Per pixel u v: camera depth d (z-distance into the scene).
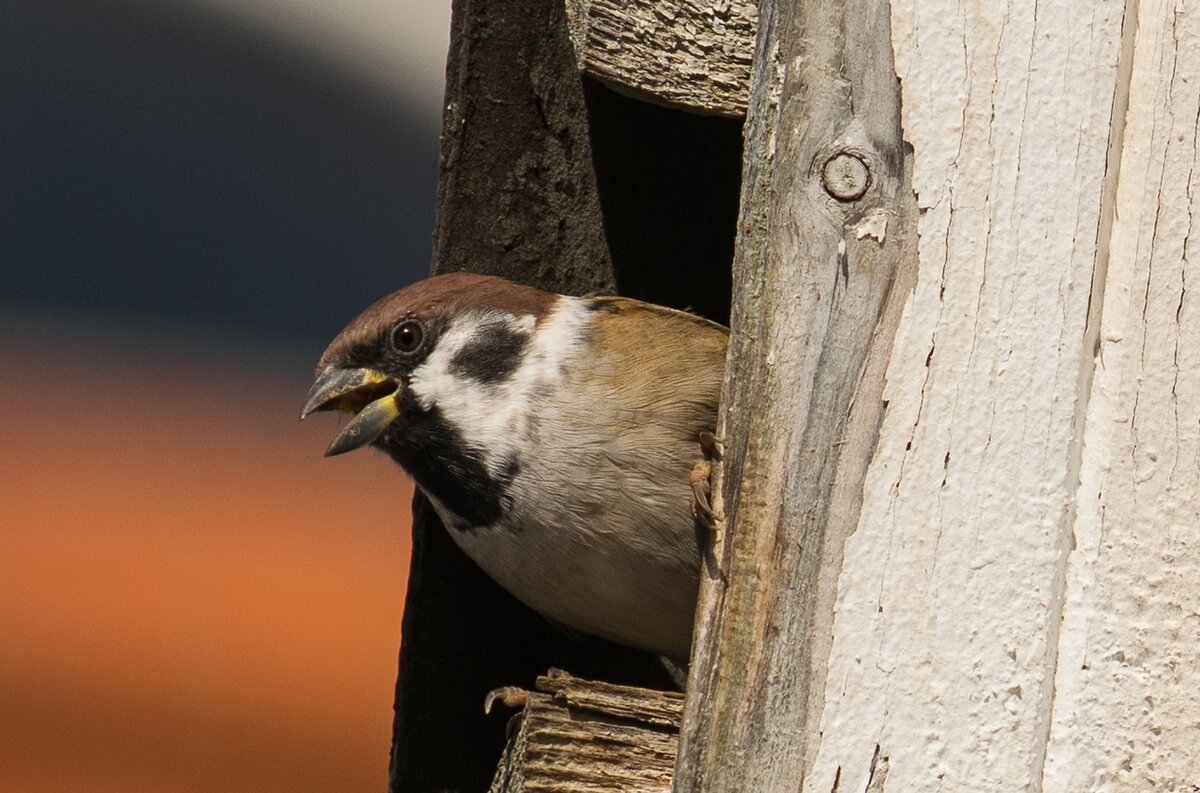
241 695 11.48
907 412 4.72
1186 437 4.67
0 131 16.14
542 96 6.54
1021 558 4.63
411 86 16.95
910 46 4.86
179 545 13.59
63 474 14.55
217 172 16.61
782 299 4.83
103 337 16.23
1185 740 4.54
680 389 5.88
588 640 7.09
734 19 5.86
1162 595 4.60
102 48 16.55
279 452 15.59
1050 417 4.69
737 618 4.72
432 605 6.80
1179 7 4.84
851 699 4.61
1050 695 4.57
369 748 11.09
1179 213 4.76
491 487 6.05
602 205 6.76
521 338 6.14
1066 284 4.74
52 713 10.89
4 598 12.25
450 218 6.66
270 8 16.97
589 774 5.01
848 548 4.68
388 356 6.23
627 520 5.87
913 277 4.78
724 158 6.78
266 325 16.58
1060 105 4.82
